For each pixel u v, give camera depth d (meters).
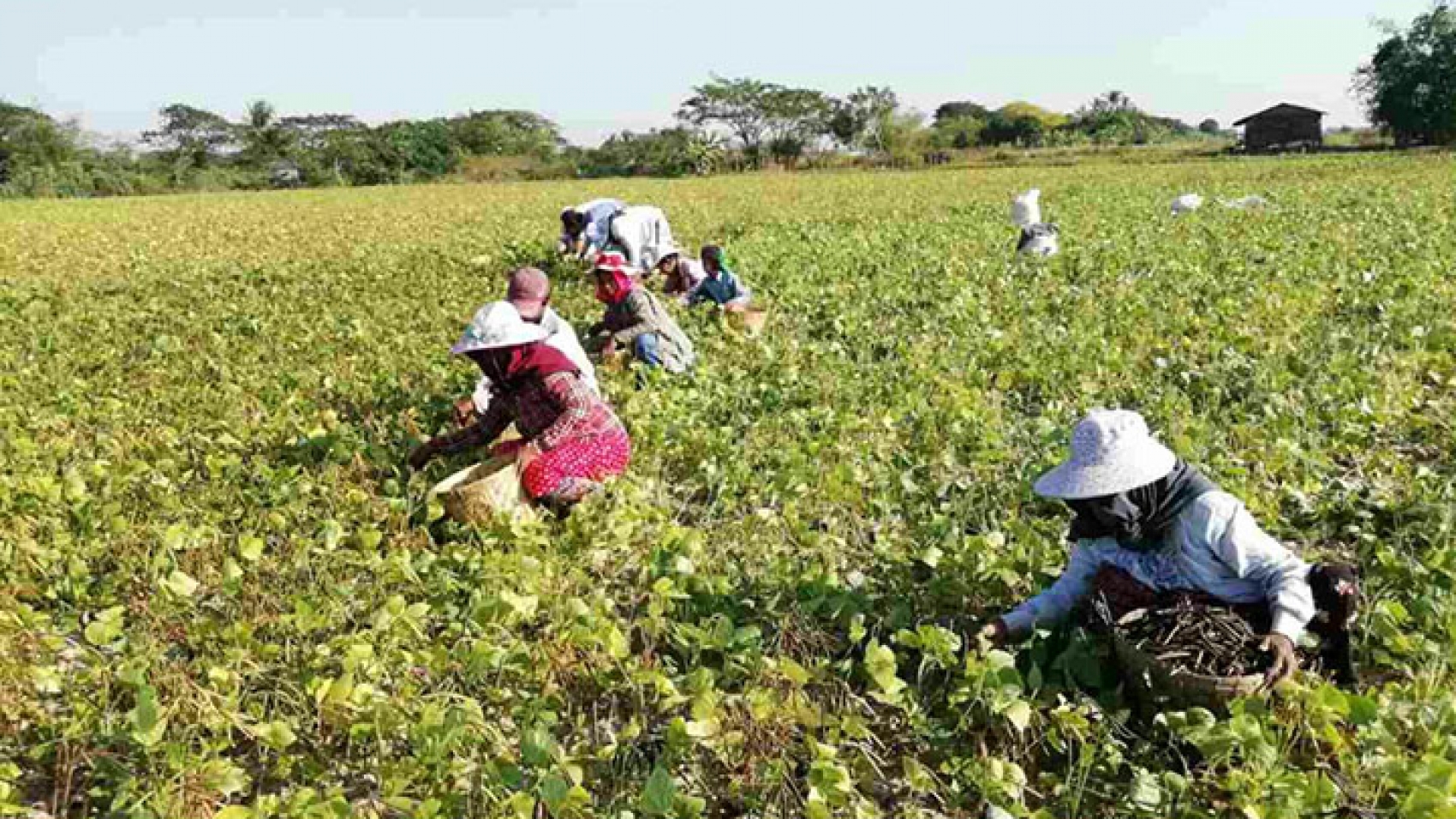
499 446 6.27
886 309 11.37
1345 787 3.65
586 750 4.13
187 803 3.72
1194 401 7.88
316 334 10.59
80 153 77.94
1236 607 4.08
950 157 76.19
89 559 5.64
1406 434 7.19
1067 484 4.04
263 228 28.59
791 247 17.00
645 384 8.18
